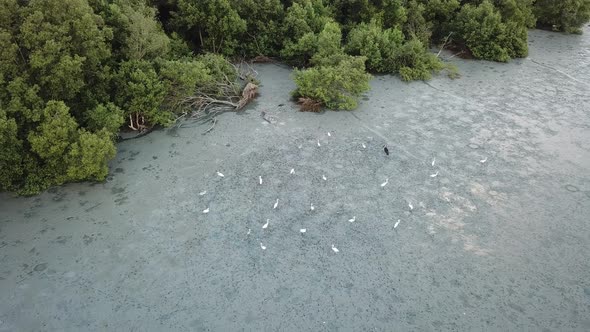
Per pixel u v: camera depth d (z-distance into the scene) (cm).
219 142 1827
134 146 1783
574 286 1271
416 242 1398
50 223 1406
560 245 1402
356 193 1586
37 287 1212
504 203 1566
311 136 1886
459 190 1617
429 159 1770
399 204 1545
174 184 1592
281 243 1380
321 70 2064
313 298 1216
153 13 1947
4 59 1414
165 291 1220
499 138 1923
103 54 1636
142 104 1791
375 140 1873
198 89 2041
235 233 1408
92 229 1395
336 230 1431
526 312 1196
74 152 1432
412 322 1163
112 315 1153
